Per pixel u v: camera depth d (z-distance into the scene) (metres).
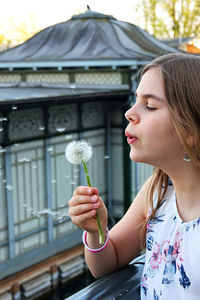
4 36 8.32
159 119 0.74
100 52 7.28
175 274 0.78
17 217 6.10
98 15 8.34
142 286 0.84
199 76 0.74
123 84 7.04
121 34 7.98
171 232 0.81
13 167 5.93
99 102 7.16
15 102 5.04
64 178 6.70
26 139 6.02
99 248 0.90
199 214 0.78
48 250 6.47
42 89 6.80
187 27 15.09
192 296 0.75
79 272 6.62
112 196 7.70
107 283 0.87
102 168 7.46
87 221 0.86
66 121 6.62
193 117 0.73
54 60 7.26
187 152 0.74
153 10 14.75
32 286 5.99
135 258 1.02
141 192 0.98
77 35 7.88
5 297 5.73
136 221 0.96
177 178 0.80
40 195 6.40
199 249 0.74
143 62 6.85
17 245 6.11
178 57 0.77
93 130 7.17
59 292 6.32
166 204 0.85
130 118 0.78
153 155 0.77
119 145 7.47
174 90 0.73
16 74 7.62
